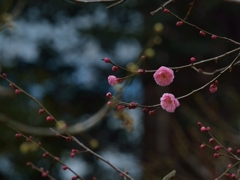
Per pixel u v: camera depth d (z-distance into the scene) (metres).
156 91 11.56
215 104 9.16
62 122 3.43
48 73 11.81
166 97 2.87
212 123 9.09
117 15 12.05
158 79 2.85
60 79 12.26
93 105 12.27
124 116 3.90
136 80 11.52
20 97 10.27
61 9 12.21
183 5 10.60
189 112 9.44
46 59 12.36
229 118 9.81
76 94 12.22
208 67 10.83
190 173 9.34
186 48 10.60
